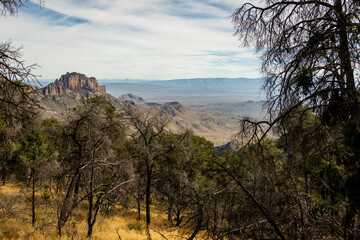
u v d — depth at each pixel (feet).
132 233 42.01
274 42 21.21
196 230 13.62
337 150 15.87
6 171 49.21
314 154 17.02
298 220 12.64
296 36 19.22
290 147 19.70
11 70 19.10
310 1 18.21
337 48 16.69
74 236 35.19
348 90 15.61
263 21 21.93
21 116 21.20
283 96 19.10
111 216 54.60
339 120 16.79
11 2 19.39
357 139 13.50
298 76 16.07
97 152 47.26
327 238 12.23
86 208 54.95
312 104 17.16
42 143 40.16
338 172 14.53
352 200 13.42
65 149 52.39
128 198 45.62
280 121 19.26
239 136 21.59
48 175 39.19
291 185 14.33
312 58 16.78
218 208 14.12
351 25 15.10
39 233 35.19
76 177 41.52
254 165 16.81
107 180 46.16
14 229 34.76
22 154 39.17
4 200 36.50
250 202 13.78
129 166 47.34
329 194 15.07
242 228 11.90
